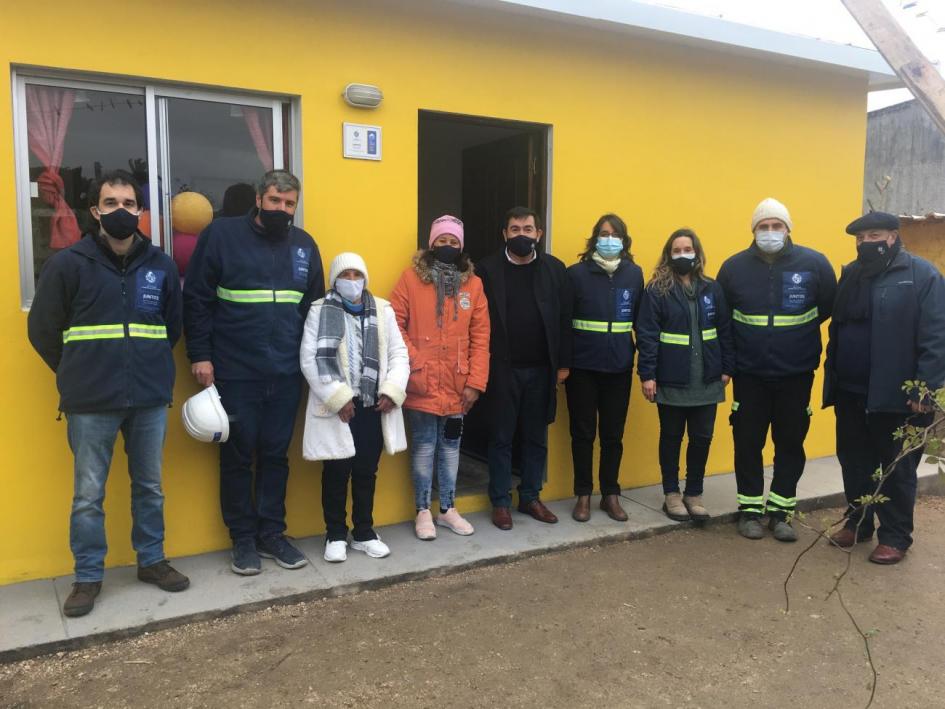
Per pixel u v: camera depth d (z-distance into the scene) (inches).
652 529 172.6
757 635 126.6
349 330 145.1
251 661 114.5
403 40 161.3
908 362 152.0
